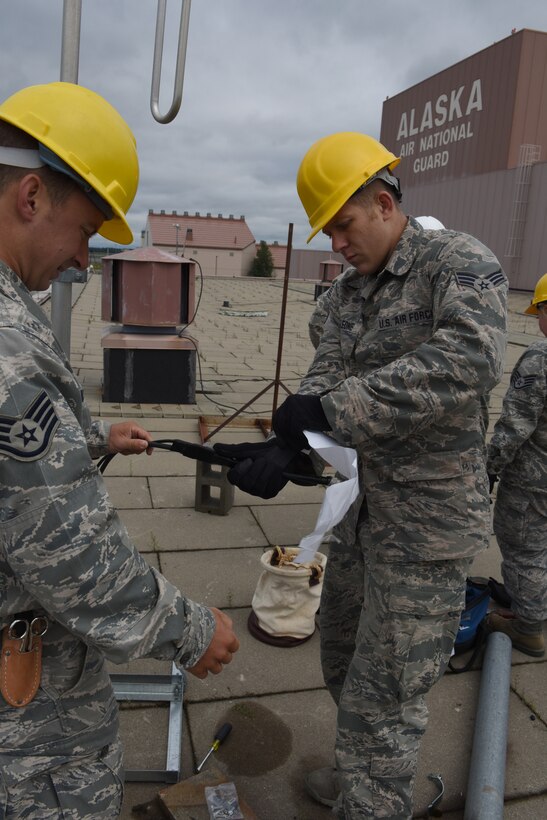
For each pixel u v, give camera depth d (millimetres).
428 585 1740
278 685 2699
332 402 1575
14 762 1253
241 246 62750
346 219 1730
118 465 5078
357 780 1804
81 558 1099
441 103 38188
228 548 3807
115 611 1151
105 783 1360
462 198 36875
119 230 1335
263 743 2377
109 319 6977
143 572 1194
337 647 2148
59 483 1086
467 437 1747
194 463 5199
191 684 2672
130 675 2545
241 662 2830
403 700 1739
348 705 1814
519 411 2781
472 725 2562
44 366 1132
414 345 1753
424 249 1736
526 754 2424
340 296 2062
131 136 1307
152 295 6695
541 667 2965
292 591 2902
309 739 2412
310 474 1766
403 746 1792
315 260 51094
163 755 2271
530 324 19016
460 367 1520
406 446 1735
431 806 2143
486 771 2170
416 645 1736
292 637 2943
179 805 1971
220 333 13836
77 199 1193
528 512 2885
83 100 1206
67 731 1297
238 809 1965
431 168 39688
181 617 1224
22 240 1183
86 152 1167
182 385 7012
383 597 1766
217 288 31203
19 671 1230
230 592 3342
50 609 1127
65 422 1120
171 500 4465
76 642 1305
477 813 2012
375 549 1798
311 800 2148
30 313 1177
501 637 2922
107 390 6871
